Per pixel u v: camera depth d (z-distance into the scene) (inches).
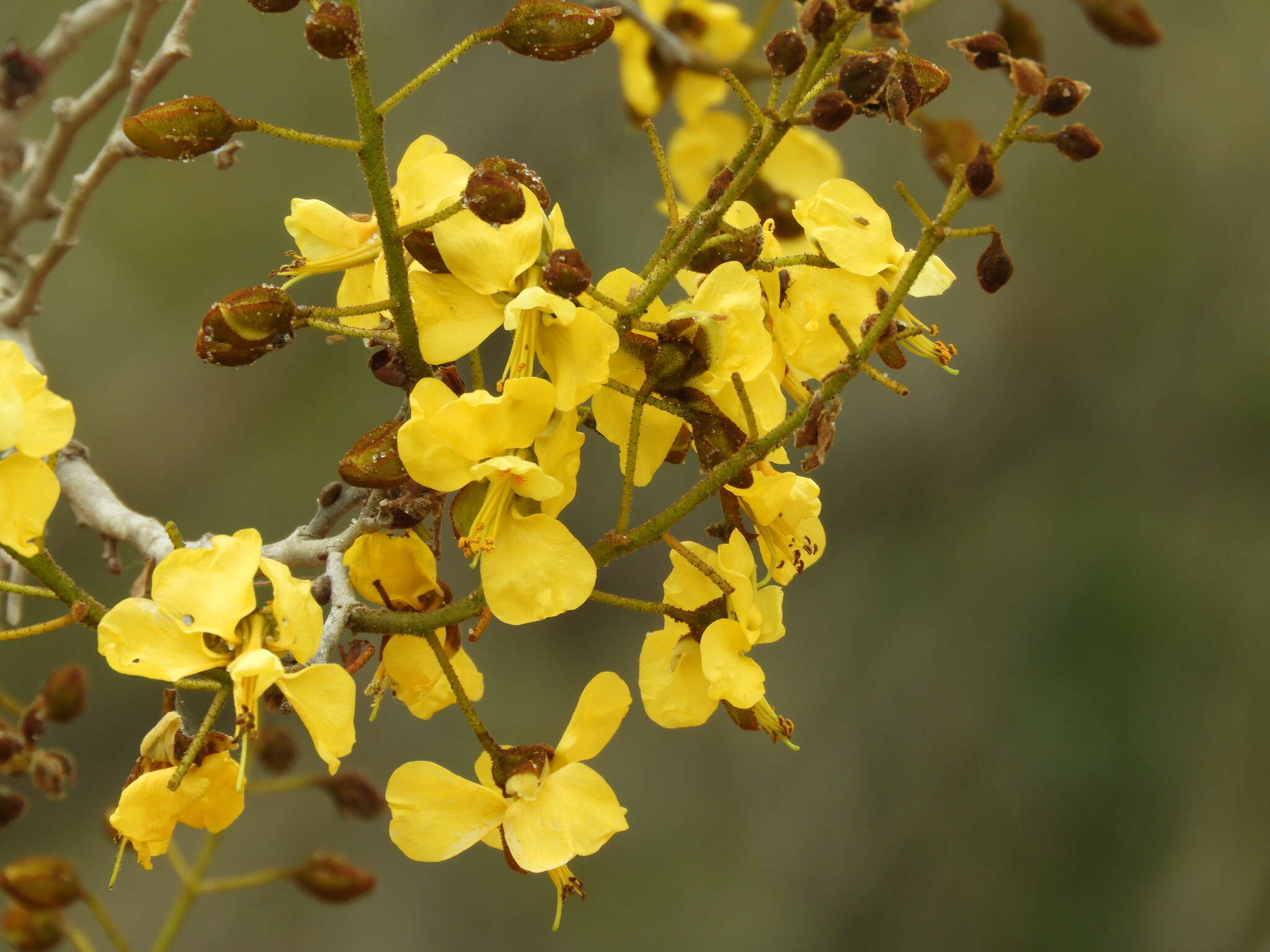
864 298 21.3
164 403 49.8
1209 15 49.8
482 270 20.8
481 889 52.9
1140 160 51.7
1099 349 53.4
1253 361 52.7
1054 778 53.2
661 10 27.7
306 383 51.2
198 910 50.3
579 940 52.3
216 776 20.5
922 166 46.2
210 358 20.7
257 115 48.3
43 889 24.7
